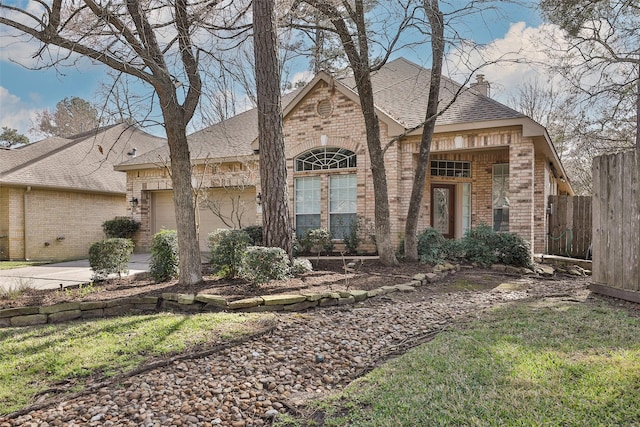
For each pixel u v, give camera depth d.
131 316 5.66
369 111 9.30
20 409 3.04
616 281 6.05
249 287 6.66
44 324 5.53
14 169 15.70
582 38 12.15
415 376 3.41
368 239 11.50
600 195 6.40
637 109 12.11
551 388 2.99
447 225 13.05
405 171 11.55
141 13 6.39
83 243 17.36
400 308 6.07
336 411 3.00
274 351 4.27
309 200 12.66
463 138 11.03
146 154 17.12
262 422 2.93
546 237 12.84
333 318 5.53
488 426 2.55
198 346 4.30
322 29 9.92
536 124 10.02
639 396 2.79
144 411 3.05
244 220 14.82
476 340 4.21
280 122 7.92
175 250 7.73
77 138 20.91
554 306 5.75
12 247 14.92
